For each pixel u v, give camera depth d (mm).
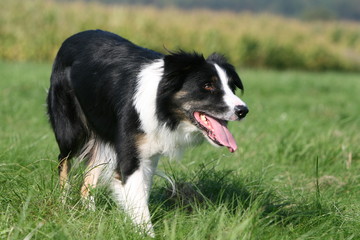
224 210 7375
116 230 7098
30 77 22969
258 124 15906
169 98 7695
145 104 7727
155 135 7820
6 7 34594
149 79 7844
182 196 8773
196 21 42906
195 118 7828
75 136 9039
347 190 10383
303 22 53531
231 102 7660
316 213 8398
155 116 7719
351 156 12547
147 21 37562
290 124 15602
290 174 11344
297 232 7750
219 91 7758
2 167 8945
